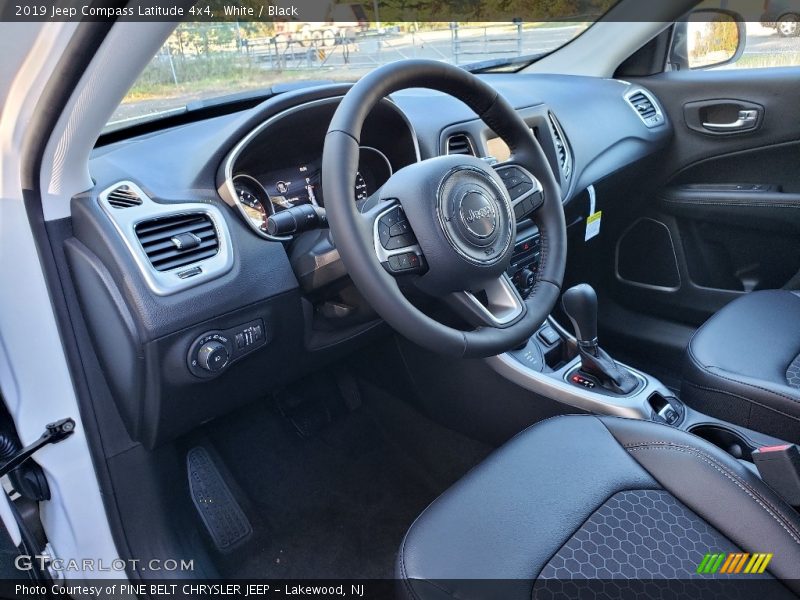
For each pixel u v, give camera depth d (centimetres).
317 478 188
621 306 236
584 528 100
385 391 212
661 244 224
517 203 124
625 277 234
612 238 231
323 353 150
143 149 134
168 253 119
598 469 109
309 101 140
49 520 134
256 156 139
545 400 157
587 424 119
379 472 190
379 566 165
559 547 97
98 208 115
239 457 190
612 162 197
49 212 115
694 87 213
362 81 108
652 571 94
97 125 105
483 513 103
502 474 110
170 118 152
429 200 106
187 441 174
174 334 117
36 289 115
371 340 161
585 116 195
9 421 127
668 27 217
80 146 108
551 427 120
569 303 150
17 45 89
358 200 158
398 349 189
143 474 141
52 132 103
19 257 112
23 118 100
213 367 123
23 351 117
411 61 112
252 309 128
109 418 132
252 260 129
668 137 217
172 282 117
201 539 162
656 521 101
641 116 211
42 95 96
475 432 187
